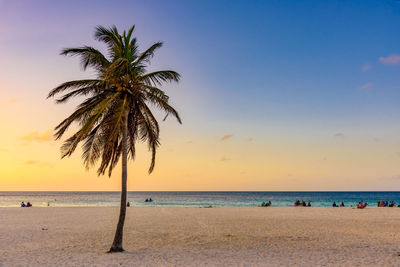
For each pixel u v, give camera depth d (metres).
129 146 15.66
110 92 14.31
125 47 13.88
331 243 16.50
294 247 15.34
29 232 20.91
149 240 17.55
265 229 22.23
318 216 32.28
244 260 12.35
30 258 12.67
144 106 14.39
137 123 14.97
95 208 46.44
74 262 11.86
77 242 17.00
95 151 13.26
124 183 14.31
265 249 14.80
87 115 13.93
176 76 14.63
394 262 11.91
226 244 16.23
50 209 43.72
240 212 37.91
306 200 103.12
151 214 35.16
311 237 18.58
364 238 18.14
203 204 76.31
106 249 14.88
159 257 12.84
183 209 43.94
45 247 15.44
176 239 17.92
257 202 88.50
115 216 32.78
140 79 14.48
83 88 13.89
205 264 11.62
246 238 18.27
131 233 20.36
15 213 36.41
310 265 11.47
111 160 15.21
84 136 12.79
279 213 36.31
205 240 17.55
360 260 12.29
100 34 13.60
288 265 11.48
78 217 31.61
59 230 21.95
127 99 13.99
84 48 13.23
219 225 24.61
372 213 36.16
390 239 17.78
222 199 113.31
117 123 12.64
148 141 15.10
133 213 36.69
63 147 13.56
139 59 14.38
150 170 14.81
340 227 23.23
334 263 11.78
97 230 22.00
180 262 11.94
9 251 14.34
